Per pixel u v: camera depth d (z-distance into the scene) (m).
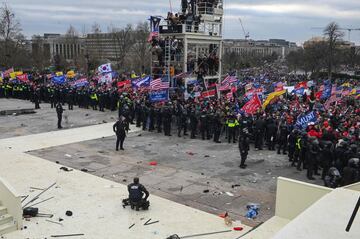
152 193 15.72
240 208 14.33
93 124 29.72
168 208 14.21
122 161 20.09
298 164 18.89
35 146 22.94
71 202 14.58
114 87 37.75
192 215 13.64
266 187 16.53
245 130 19.52
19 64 82.19
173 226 12.78
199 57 36.84
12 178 17.03
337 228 8.24
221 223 13.05
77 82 38.25
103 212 13.77
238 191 16.02
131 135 26.42
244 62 126.75
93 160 20.20
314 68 95.12
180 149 22.78
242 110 24.83
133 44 116.06
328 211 9.12
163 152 22.03
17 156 20.67
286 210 12.50
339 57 96.50
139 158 20.72
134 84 35.19
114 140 24.78
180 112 26.00
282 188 12.49
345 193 10.39
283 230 8.12
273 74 91.38
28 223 12.80
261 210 14.12
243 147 19.08
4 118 31.86
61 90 38.41
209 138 25.55
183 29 34.22
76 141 24.38
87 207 14.16
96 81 44.03
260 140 22.86
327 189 11.74
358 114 28.12
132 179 17.30
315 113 22.59
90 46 129.62
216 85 33.47
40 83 43.41
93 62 90.56
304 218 8.71
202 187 16.44
